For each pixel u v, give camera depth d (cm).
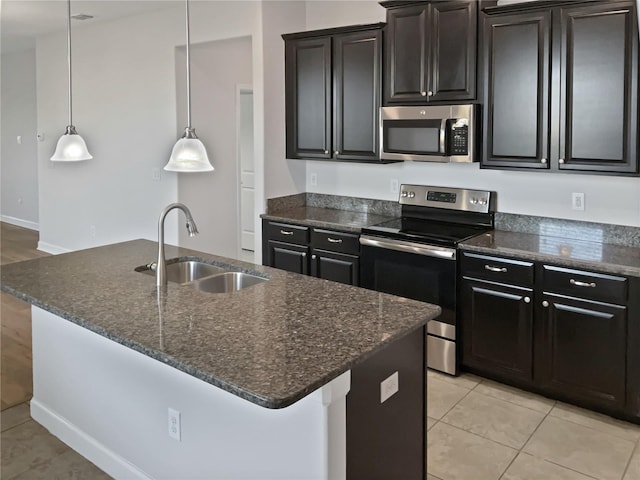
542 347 330
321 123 453
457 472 271
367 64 418
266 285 267
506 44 347
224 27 484
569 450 288
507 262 336
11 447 295
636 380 300
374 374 205
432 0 375
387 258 388
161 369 235
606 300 303
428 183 435
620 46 309
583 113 326
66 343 289
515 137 353
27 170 890
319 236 429
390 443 219
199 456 225
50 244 727
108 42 593
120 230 618
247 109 683
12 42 741
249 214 705
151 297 246
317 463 182
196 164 275
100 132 622
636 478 264
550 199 377
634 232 345
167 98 540
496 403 337
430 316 224
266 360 181
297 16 485
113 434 267
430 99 388
